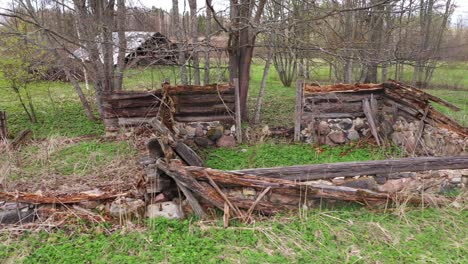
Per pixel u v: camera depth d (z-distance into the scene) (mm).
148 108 8109
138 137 7766
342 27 10820
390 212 4719
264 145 7707
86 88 13969
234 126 8016
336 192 4602
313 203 4703
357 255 3873
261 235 4180
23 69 9531
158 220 4367
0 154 6883
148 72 13375
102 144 7656
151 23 10750
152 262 3738
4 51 8914
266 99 13539
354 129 8086
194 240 4074
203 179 4422
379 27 11672
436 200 4898
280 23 8000
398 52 8914
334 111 8016
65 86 15703
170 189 4570
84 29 8883
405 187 5023
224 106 7879
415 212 4723
